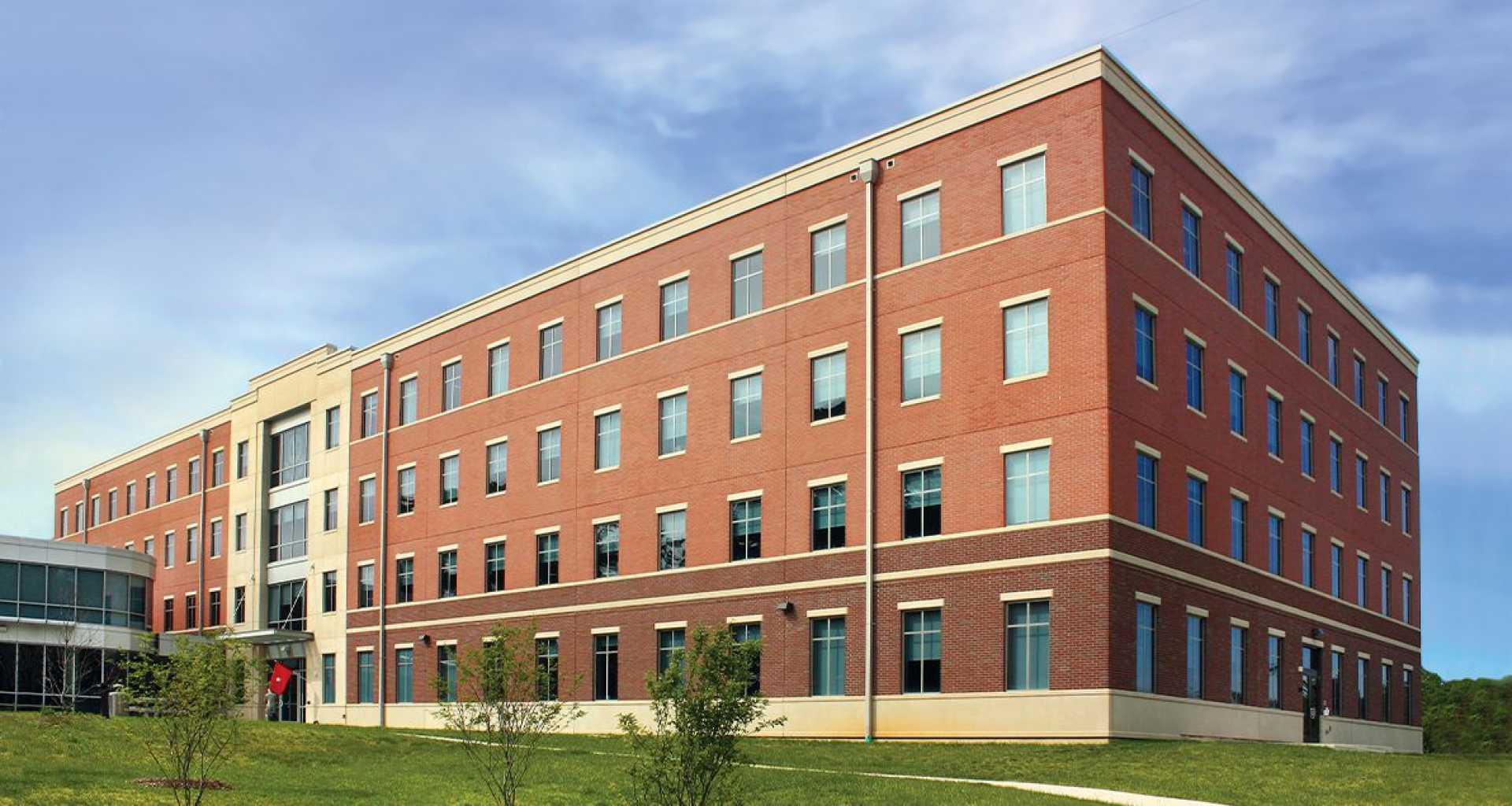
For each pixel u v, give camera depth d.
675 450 43.31
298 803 23.53
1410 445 56.41
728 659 18.48
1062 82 34.28
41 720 35.84
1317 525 44.81
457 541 52.16
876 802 22.92
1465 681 81.19
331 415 61.16
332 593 59.22
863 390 37.53
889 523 36.38
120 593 63.62
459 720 24.56
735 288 42.19
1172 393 35.44
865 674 36.06
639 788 23.36
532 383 49.72
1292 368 43.75
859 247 38.34
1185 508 35.69
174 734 23.28
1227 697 36.75
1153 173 35.59
